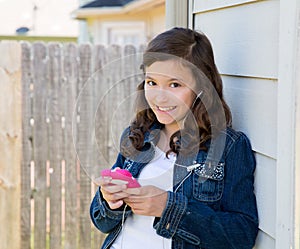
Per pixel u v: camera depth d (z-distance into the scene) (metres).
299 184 1.23
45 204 3.38
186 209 1.39
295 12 1.21
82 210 3.38
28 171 3.35
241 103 1.52
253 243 1.43
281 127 1.26
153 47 1.43
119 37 8.28
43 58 3.28
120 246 1.52
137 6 7.00
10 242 3.38
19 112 3.29
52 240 3.40
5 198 3.35
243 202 1.42
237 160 1.43
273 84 1.34
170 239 1.44
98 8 7.92
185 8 1.95
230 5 1.57
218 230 1.39
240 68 1.52
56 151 3.35
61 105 3.31
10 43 3.24
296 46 1.21
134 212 1.42
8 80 3.25
